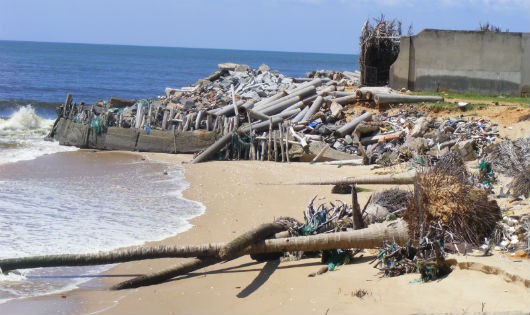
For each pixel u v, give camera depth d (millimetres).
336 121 28281
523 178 15539
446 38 31453
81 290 11453
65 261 12125
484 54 30906
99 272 12508
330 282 10898
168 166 24844
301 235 12703
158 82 90188
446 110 27703
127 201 18297
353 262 12039
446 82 31672
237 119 27828
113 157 27047
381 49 35531
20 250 13289
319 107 29344
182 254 12258
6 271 12102
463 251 10914
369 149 25141
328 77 40250
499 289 9578
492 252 10953
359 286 10539
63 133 30578
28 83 75125
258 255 12625
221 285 11430
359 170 22625
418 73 32125
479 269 10234
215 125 28062
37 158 25922
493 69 30844
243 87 38438
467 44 31125
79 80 85875
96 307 10500
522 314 8453
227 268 12508
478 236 11477
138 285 11672
